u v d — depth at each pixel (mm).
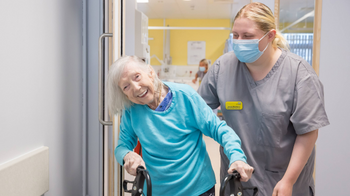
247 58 1155
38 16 1375
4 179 1079
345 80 1903
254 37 1108
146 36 2898
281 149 1190
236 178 849
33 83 1339
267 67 1198
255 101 1215
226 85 1294
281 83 1169
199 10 5395
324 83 1916
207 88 1375
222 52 6328
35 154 1306
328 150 1940
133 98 991
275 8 1911
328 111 1923
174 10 5418
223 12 5555
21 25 1231
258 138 1220
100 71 1515
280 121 1163
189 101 1047
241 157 897
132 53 2281
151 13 5695
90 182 2023
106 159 1510
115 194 1504
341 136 1927
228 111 1284
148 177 875
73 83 1823
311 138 1107
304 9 1932
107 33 1460
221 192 813
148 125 1047
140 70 978
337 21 1880
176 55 6383
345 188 1952
